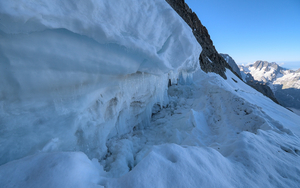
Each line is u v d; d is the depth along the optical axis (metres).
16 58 1.55
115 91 3.13
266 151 2.26
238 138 2.59
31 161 1.37
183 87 7.39
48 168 1.28
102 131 2.93
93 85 2.47
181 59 3.49
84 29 1.77
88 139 2.54
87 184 1.25
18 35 1.47
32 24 1.43
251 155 2.09
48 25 1.51
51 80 1.88
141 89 4.15
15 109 1.68
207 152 2.01
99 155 2.70
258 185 1.63
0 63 1.48
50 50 1.71
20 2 1.28
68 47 1.83
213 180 1.50
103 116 2.92
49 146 1.83
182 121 4.27
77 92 2.25
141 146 3.51
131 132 4.13
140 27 2.55
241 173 1.77
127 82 3.50
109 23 2.07
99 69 2.35
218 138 3.48
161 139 3.90
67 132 2.11
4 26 1.31
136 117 4.43
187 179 1.44
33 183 1.16
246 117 3.90
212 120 4.47
